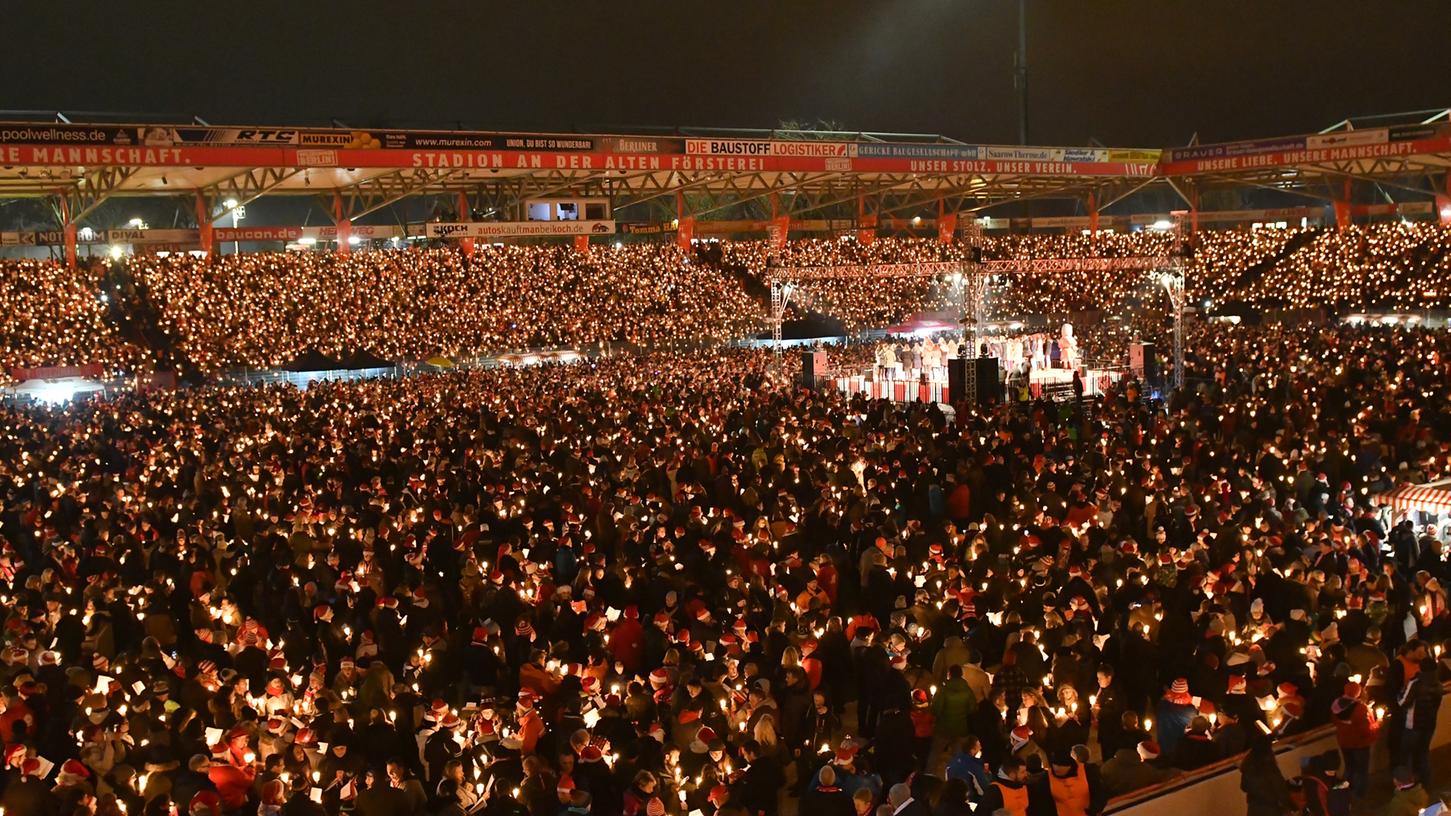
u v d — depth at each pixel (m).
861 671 10.88
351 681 10.60
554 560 14.43
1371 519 15.26
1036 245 58.28
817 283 54.34
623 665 11.63
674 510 16.33
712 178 53.41
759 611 12.16
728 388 30.11
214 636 11.80
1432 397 23.69
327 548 15.06
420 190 51.97
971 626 11.41
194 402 29.69
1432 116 50.56
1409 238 53.28
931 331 52.22
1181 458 19.42
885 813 7.70
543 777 8.48
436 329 45.66
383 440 23.22
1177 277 35.22
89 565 14.29
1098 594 12.17
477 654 11.33
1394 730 9.52
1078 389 29.31
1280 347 33.72
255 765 9.32
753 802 8.66
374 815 8.29
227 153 39.97
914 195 61.12
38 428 25.61
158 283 43.25
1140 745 8.79
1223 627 10.82
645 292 51.06
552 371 38.25
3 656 11.20
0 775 8.80
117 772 8.49
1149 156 56.09
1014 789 7.95
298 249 51.16
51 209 46.78
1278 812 8.09
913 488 17.70
